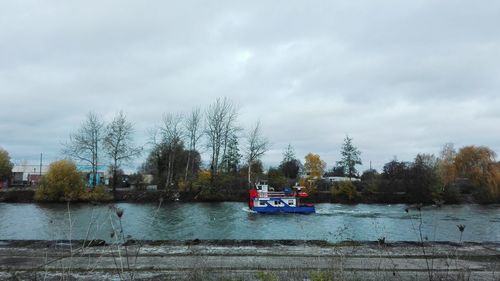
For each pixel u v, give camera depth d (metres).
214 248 17.55
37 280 12.13
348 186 76.31
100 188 63.84
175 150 77.69
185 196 68.50
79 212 46.66
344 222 43.19
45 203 60.50
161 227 35.72
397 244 19.16
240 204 64.38
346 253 16.03
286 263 14.47
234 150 82.50
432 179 74.94
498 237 32.38
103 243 18.44
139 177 78.88
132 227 34.84
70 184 61.59
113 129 69.31
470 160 78.38
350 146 103.00
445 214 54.31
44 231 31.81
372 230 34.97
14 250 16.61
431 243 19.52
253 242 18.98
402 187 79.31
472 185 77.25
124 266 13.98
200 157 83.69
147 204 62.00
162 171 80.00
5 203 60.62
